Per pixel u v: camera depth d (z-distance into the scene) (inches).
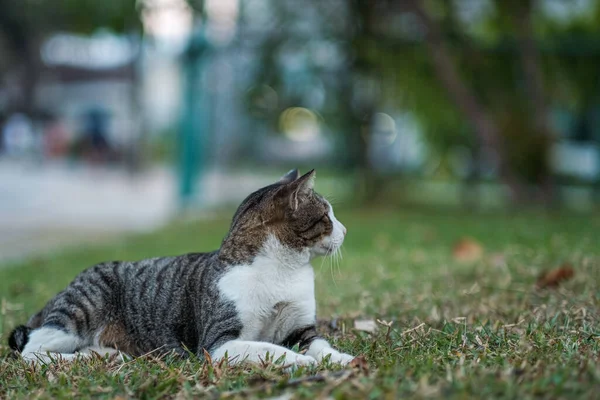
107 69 1233.4
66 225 542.9
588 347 158.1
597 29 677.3
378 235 418.9
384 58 613.6
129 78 1177.4
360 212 564.4
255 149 741.3
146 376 151.6
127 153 1100.5
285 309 176.2
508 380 126.7
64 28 1144.2
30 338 182.7
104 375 152.9
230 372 148.9
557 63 629.9
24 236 487.5
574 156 735.1
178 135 677.9
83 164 1141.7
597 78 637.9
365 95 622.2
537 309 208.1
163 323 183.6
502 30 633.0
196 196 646.5
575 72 638.5
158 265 191.9
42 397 139.4
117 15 690.8
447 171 701.3
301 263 178.1
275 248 174.4
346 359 159.9
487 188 754.8
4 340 203.5
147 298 186.5
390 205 614.5
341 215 539.8
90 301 187.2
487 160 645.9
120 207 675.4
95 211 639.1
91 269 194.9
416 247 370.3
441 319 203.6
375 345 171.9
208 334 170.1
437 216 524.4
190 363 159.8
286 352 158.9
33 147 1198.9
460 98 559.2
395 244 386.3
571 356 148.1
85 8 778.2
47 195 756.6
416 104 651.5
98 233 500.4
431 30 551.8
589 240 339.3
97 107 1224.2
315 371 148.9
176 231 476.7
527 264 286.0
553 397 120.6
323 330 206.4
